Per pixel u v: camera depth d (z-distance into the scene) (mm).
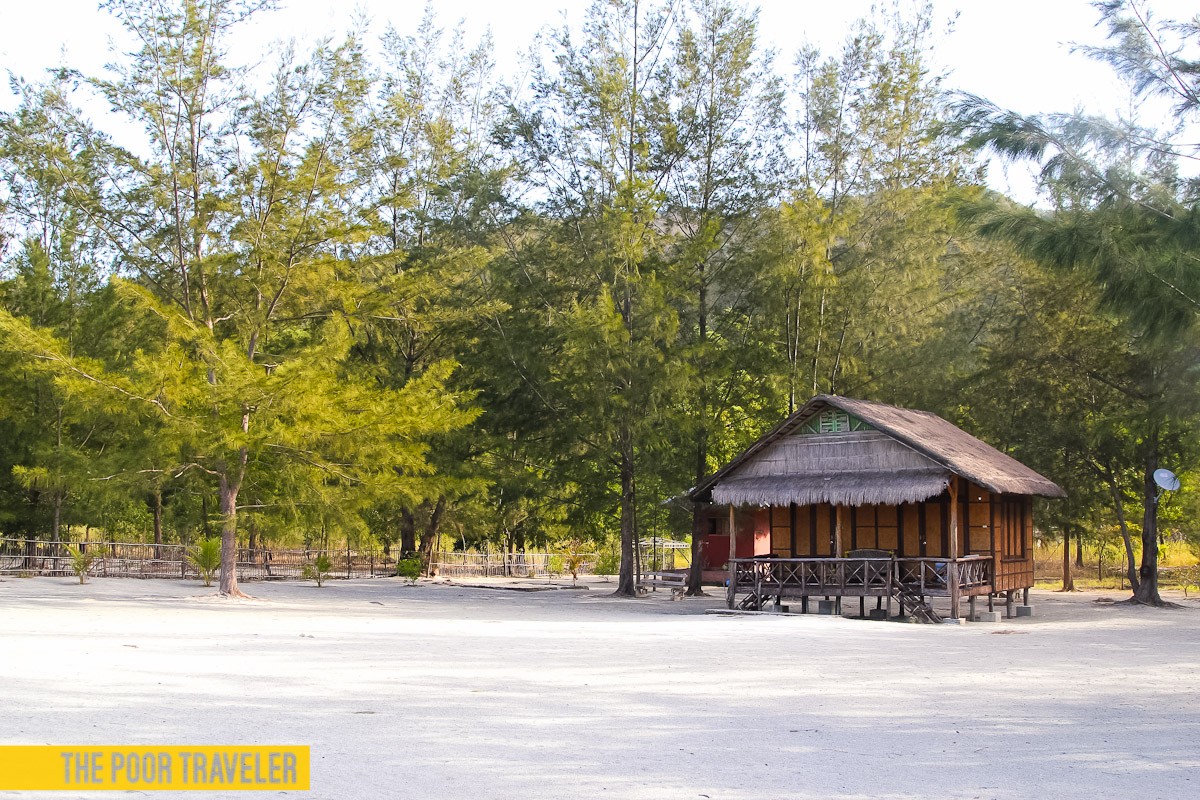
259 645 17719
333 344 28125
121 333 39688
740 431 38938
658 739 10328
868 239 37406
